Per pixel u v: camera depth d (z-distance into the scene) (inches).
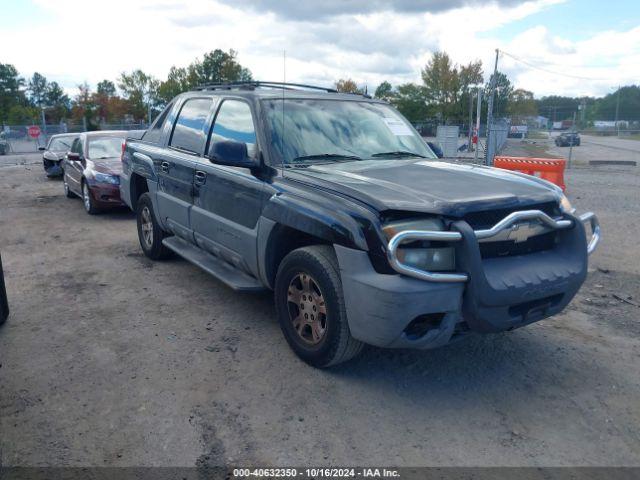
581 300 218.8
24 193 515.2
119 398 139.9
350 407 137.6
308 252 148.6
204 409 135.6
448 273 129.7
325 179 152.2
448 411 136.9
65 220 374.9
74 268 253.3
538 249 149.9
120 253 281.3
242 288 173.6
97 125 1485.0
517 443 124.5
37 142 1305.4
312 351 152.4
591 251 161.6
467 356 166.9
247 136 181.8
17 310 199.3
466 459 118.5
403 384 149.4
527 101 2669.8
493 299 130.3
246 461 116.6
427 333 132.6
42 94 4037.9
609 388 149.6
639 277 249.8
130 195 269.9
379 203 132.4
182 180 212.5
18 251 286.0
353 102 204.4
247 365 158.4
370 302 130.1
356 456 118.8
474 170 170.2
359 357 164.4
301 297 156.8
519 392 146.6
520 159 498.6
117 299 211.6
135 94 2310.5
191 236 211.8
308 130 181.5
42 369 154.5
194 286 227.1
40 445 120.6
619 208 424.8
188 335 178.5
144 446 120.9
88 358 161.5
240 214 176.4
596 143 1876.2
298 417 132.7
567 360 165.5
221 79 1897.1
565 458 119.6
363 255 132.2
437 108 2495.1
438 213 129.8
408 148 197.0
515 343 176.7
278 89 203.0
